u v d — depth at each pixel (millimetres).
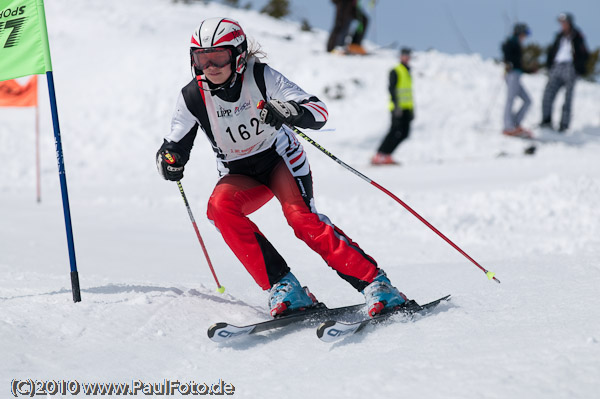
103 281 11789
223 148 9461
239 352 8398
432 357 7004
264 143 9430
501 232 19531
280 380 7051
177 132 9398
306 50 57531
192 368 7926
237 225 9266
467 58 61406
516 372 6164
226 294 11188
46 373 7648
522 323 8117
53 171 36531
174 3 71125
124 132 42469
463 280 11906
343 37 56719
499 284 11055
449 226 20391
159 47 52656
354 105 46875
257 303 10961
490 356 6707
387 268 14070
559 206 21734
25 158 38062
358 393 6246
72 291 10156
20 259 14789
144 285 11164
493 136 45000
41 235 18906
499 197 23453
